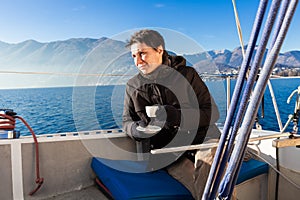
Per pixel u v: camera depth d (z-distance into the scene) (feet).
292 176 5.82
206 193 2.91
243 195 5.83
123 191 4.92
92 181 7.00
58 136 6.72
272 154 6.39
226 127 2.56
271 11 1.98
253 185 6.07
